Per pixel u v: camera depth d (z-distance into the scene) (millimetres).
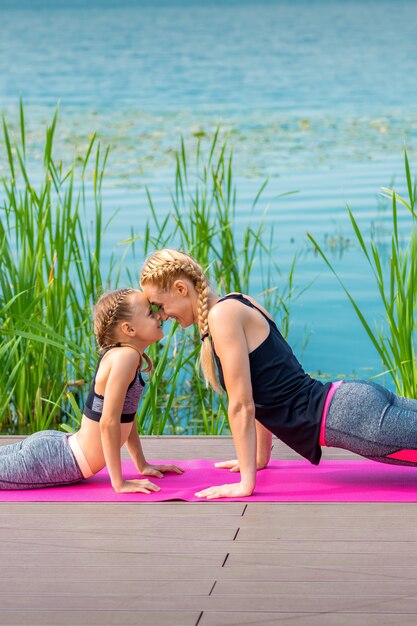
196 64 35281
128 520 3635
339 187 13016
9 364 6078
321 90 26078
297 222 11117
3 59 39000
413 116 20391
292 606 2875
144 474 4211
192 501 3838
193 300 4016
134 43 48250
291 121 19891
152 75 31422
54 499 3887
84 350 6336
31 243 6355
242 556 3260
